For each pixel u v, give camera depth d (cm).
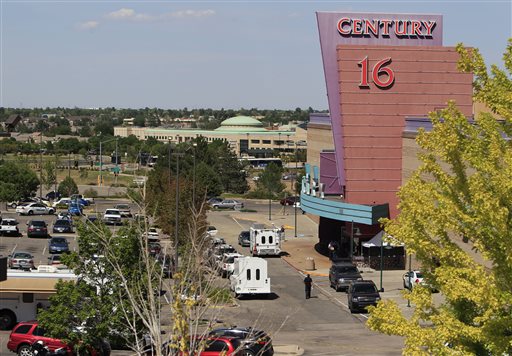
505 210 2242
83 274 3756
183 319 1908
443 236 2456
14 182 12744
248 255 8750
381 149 8381
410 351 2361
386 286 6894
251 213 12950
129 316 3538
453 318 2358
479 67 2564
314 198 8575
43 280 4991
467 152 2458
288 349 4616
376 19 8519
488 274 2411
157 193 8600
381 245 6631
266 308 6094
